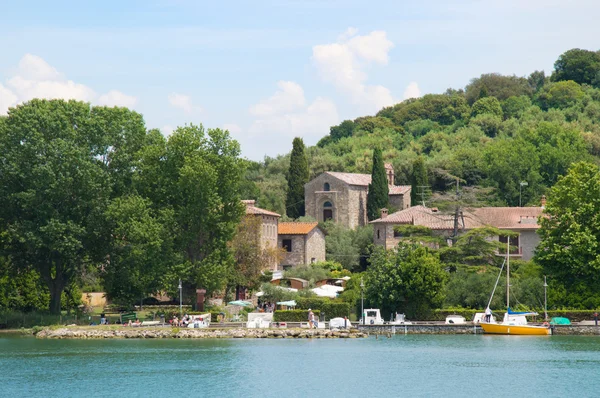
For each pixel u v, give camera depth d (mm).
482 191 159125
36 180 128500
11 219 133625
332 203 197250
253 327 126750
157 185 137500
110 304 153375
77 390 82812
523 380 87875
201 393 81500
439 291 129125
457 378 89000
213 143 138750
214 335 123688
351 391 82312
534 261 131375
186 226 136625
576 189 130125
